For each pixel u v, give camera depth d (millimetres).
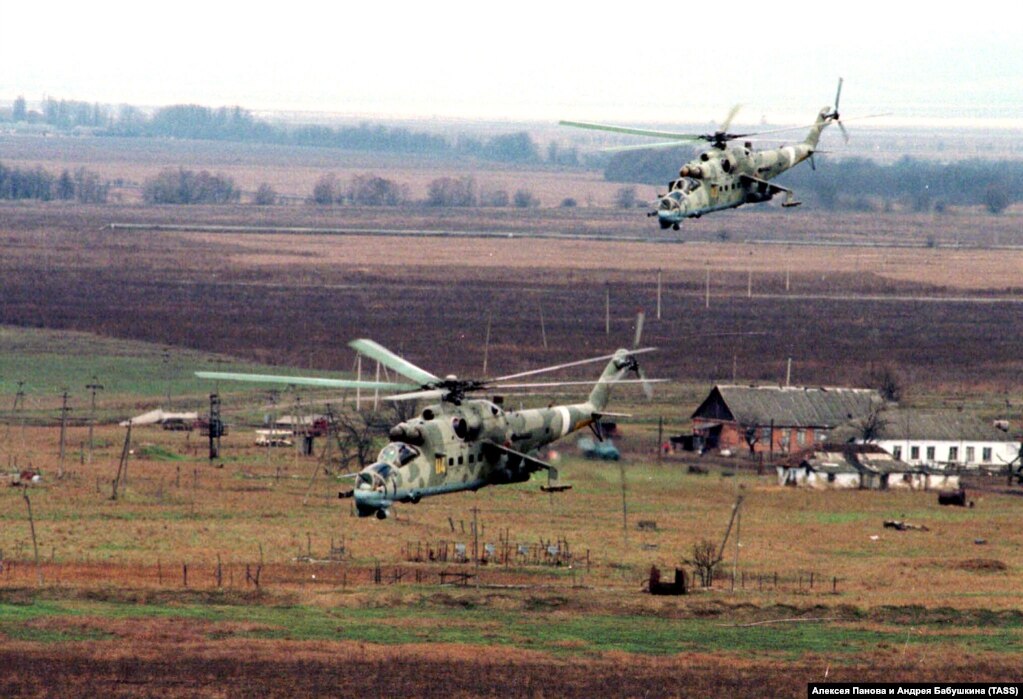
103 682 160875
